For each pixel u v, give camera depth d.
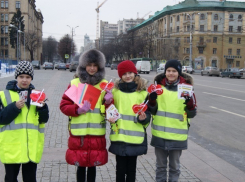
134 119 3.59
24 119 3.28
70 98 3.46
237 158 5.62
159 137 3.72
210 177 4.45
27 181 3.32
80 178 3.65
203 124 8.58
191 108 3.64
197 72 56.03
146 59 58.19
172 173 3.78
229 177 4.46
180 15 70.44
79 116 3.52
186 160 5.21
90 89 3.51
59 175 4.34
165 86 3.82
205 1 69.19
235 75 36.62
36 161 3.31
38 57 94.12
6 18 75.62
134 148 3.54
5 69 33.94
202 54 69.00
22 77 3.34
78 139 3.50
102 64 3.58
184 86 3.60
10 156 3.20
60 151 5.50
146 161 5.07
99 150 3.53
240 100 13.95
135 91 3.65
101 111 3.53
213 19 68.50
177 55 68.88
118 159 3.61
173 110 3.70
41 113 3.37
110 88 3.47
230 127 8.23
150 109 3.66
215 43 69.00
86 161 3.46
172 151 3.74
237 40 69.62
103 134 3.59
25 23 74.94
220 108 11.49
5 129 3.26
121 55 97.56
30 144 3.27
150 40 77.06
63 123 8.05
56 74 34.88
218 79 33.09
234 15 68.75
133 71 3.63
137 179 4.29
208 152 5.77
